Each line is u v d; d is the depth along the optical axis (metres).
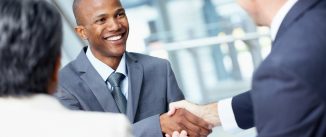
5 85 0.90
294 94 0.92
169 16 7.41
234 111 1.67
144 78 1.68
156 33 6.61
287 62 0.94
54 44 0.93
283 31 1.04
